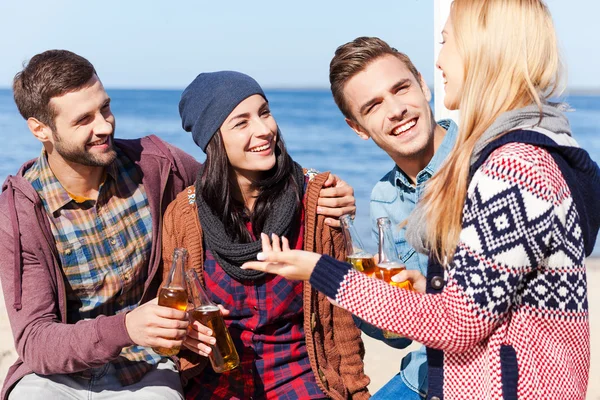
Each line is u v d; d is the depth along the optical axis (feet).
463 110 6.57
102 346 8.36
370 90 8.46
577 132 99.81
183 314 8.14
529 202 5.94
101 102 9.07
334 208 9.30
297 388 9.15
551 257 6.17
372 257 8.15
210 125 9.07
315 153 91.35
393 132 8.52
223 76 9.16
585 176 6.29
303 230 9.43
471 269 6.07
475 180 6.23
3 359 18.61
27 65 9.18
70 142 8.96
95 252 9.43
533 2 6.45
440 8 9.90
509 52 6.39
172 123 132.57
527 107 6.34
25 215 9.07
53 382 9.18
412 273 7.75
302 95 164.96
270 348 9.27
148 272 9.61
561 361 6.25
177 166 9.96
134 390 9.27
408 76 8.51
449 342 6.23
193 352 9.18
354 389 9.31
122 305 9.68
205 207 9.21
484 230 6.04
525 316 6.30
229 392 9.17
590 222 6.42
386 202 9.18
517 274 6.02
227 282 9.21
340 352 9.45
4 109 148.36
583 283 6.30
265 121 9.14
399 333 6.36
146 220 9.64
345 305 6.50
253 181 9.23
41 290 9.06
